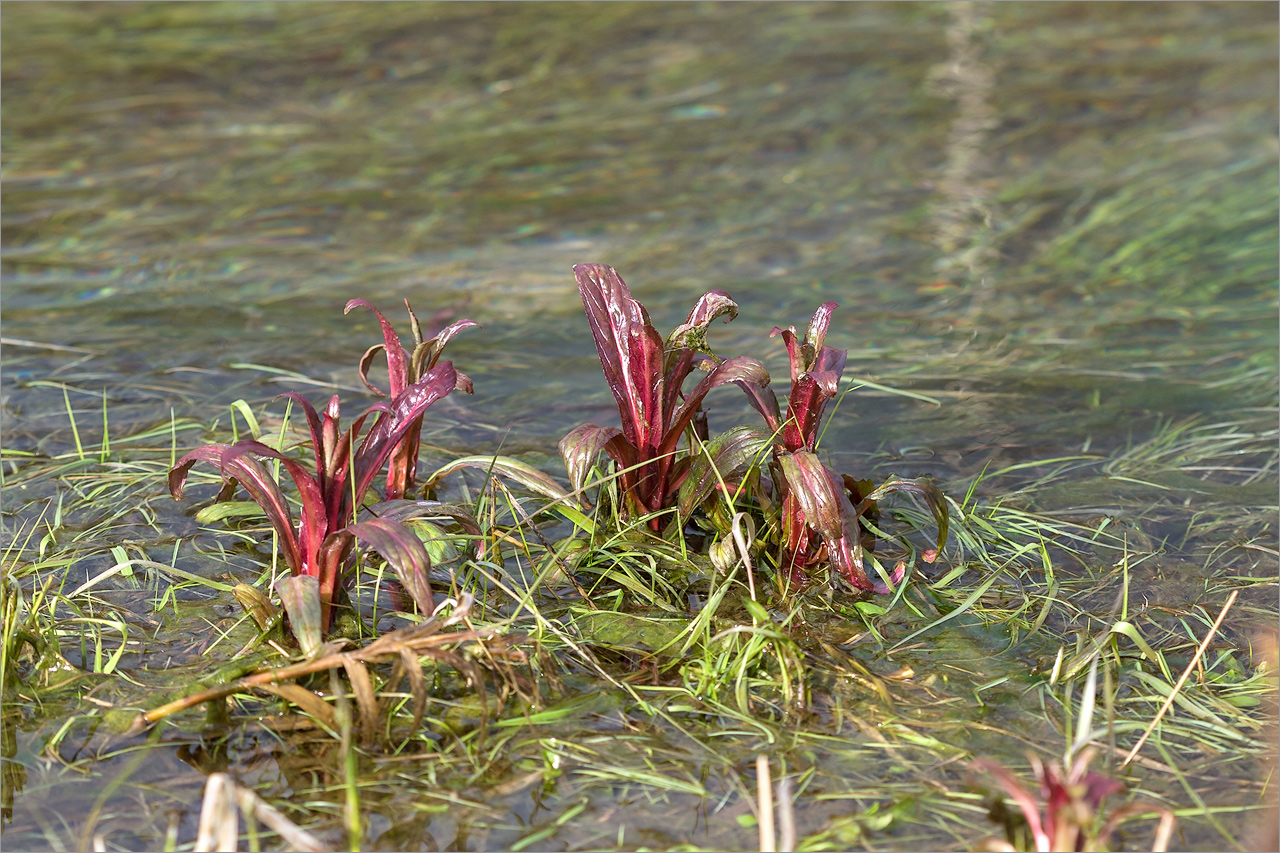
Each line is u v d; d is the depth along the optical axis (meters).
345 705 3.64
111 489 5.72
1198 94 13.87
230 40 15.90
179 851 3.34
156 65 14.68
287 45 15.73
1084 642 4.46
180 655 4.30
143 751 3.76
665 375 4.96
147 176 11.20
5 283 8.83
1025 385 7.38
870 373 7.56
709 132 12.59
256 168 11.48
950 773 3.71
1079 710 4.06
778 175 11.44
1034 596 4.84
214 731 3.86
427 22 16.97
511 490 5.73
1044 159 11.84
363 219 10.33
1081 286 9.05
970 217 10.41
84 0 18.09
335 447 4.18
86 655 4.29
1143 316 8.54
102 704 3.97
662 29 16.64
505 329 8.28
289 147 12.09
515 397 7.16
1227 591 4.91
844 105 13.38
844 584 4.82
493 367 7.65
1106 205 10.54
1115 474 6.11
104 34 16.12
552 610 4.65
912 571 5.00
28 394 6.97
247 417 5.95
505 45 15.84
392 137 12.43
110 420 6.63
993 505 5.69
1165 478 6.06
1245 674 4.32
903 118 12.98
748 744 3.85
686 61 15.07
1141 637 4.26
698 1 18.36
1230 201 10.55
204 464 6.01
